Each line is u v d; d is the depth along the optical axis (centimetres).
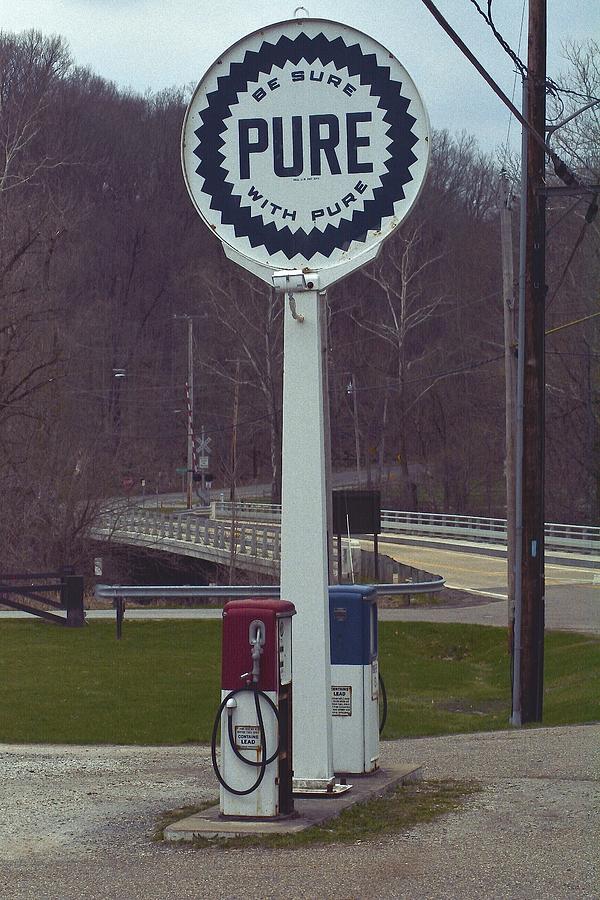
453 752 1234
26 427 4209
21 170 4653
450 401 6919
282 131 916
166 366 8194
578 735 1323
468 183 8100
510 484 2214
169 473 8188
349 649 962
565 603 3025
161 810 888
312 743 872
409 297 6669
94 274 8150
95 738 1402
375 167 900
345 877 669
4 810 894
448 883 650
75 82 8338
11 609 2839
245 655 805
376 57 901
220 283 7119
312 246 907
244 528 4475
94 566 4219
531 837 751
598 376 5156
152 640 2394
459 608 3002
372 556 3722
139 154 8625
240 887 657
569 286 5156
